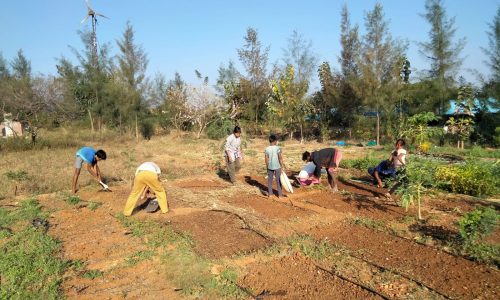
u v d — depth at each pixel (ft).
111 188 37.96
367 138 83.20
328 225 25.82
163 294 17.31
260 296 16.90
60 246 22.80
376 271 18.92
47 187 38.42
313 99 90.38
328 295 16.88
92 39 93.86
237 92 99.45
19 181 40.16
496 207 29.37
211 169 49.70
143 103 91.09
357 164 47.75
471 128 68.08
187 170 48.88
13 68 113.70
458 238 22.27
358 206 29.94
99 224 26.96
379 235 23.79
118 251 22.13
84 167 49.73
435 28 71.15
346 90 82.74
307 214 28.09
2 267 19.51
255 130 98.84
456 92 71.61
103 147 73.36
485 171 34.06
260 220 26.78
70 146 73.72
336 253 21.08
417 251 21.24
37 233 24.58
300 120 84.48
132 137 87.86
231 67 108.37
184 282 18.02
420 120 41.16
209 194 34.81
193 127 102.73
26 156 59.62
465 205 29.86
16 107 69.92
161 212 29.19
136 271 19.72
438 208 29.09
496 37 66.74
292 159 56.54
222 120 94.43
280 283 18.12
